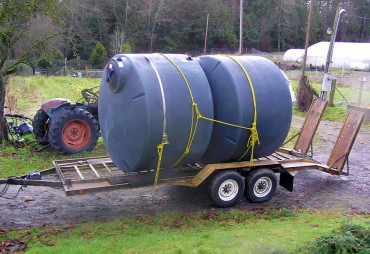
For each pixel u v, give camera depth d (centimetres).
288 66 4581
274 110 755
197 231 643
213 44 6575
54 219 704
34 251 558
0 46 1109
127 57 695
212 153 775
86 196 819
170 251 542
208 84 721
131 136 686
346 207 787
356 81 3106
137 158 688
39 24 1331
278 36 7262
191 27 6247
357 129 886
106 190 696
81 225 672
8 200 784
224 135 746
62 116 1038
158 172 731
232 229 647
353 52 4559
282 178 856
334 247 493
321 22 7481
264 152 789
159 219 701
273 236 596
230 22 6644
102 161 831
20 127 1252
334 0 7644
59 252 549
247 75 748
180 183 743
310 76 3444
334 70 4375
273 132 767
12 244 597
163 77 680
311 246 514
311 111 972
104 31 5434
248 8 7219
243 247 541
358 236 508
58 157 1035
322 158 1157
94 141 1084
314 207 785
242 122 731
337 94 2383
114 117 720
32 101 2133
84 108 1130
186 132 690
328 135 1471
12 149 1071
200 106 696
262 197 800
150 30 5928
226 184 760
